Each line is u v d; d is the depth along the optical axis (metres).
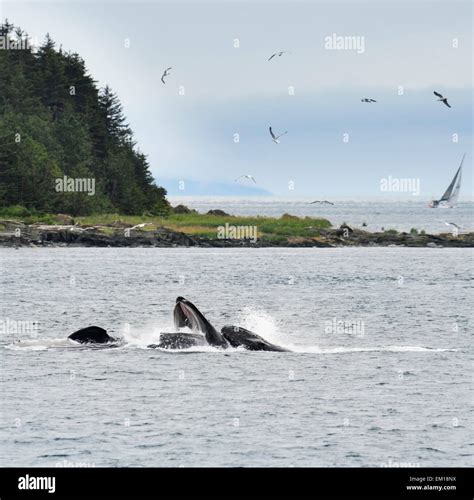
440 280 91.25
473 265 114.06
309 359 41.72
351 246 160.12
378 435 29.52
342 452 27.91
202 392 34.78
